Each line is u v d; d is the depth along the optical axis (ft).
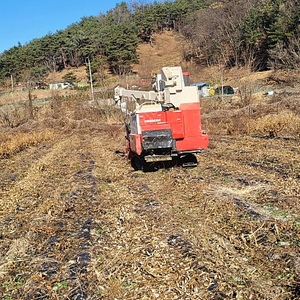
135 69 254.27
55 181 34.14
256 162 33.96
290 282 13.23
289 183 25.36
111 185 30.48
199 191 25.25
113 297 13.08
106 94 131.54
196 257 15.35
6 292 14.16
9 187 32.78
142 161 35.32
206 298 12.61
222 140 53.98
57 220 22.13
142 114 32.19
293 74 122.72
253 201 22.45
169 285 13.61
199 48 248.52
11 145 60.85
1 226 21.90
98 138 79.71
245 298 12.48
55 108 140.67
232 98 115.14
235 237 17.30
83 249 17.26
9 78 265.13
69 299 13.24
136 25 336.70
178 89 32.24
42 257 16.83
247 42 183.01
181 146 32.68
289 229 17.54
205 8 314.96
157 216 21.07
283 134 53.88
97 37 268.21
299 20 146.00
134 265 15.30
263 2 200.85
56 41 303.89
